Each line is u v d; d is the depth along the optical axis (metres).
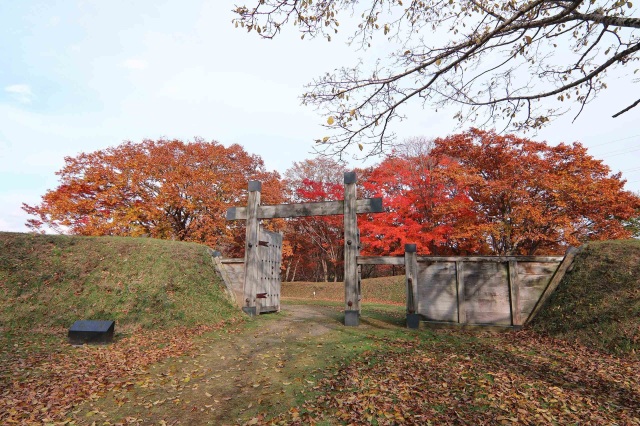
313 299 24.17
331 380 5.44
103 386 5.25
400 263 10.56
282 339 8.47
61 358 6.49
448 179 19.36
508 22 3.77
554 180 16.55
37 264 9.82
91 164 22.02
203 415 4.37
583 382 5.17
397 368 5.93
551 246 19.48
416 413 4.23
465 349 7.27
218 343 8.06
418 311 10.23
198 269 12.05
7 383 5.13
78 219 20.58
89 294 9.46
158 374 5.88
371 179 22.34
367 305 18.95
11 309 8.23
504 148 17.64
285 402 4.70
